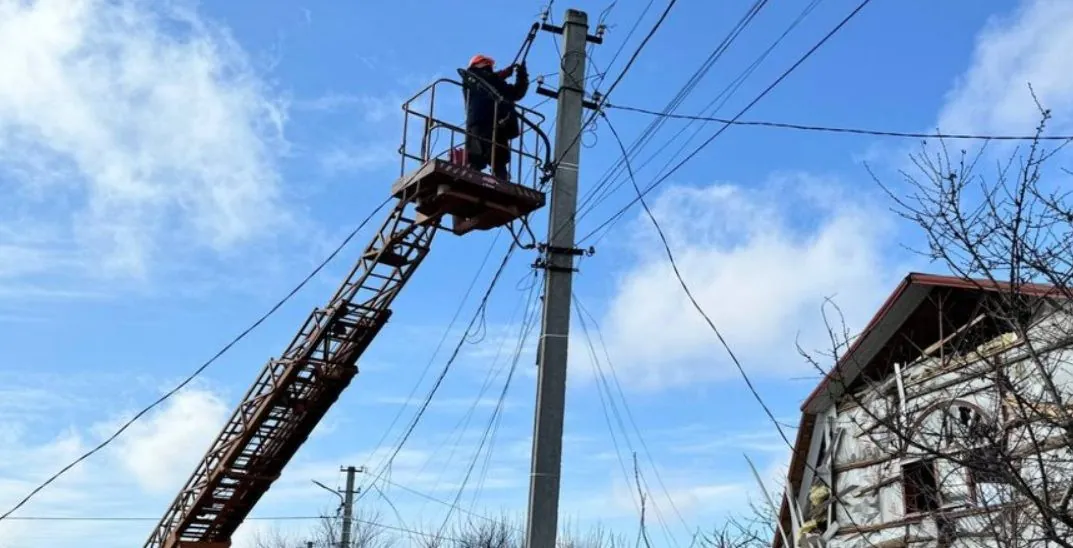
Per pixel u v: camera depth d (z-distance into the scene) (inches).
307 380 667.4
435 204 532.4
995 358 340.5
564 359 466.0
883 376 510.3
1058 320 356.8
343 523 1528.1
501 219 536.7
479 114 531.8
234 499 722.2
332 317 636.7
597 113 513.7
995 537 318.0
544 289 478.0
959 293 466.9
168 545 735.1
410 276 615.2
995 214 284.8
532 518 441.1
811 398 545.6
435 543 1636.3
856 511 514.0
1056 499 315.9
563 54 517.7
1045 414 299.3
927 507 427.8
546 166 508.1
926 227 291.6
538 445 450.9
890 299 484.7
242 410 684.1
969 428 342.0
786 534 563.8
